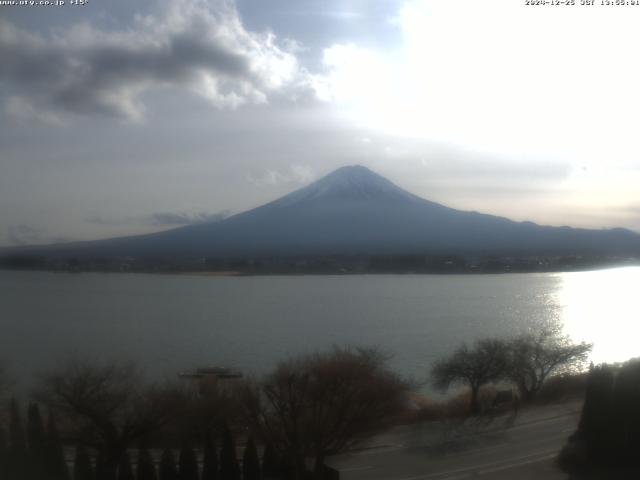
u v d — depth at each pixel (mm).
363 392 28844
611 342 71812
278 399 27922
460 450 29094
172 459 23641
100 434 26422
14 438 22766
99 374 44375
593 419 27141
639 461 26875
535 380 40906
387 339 75875
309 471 25938
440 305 122562
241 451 28391
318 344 72875
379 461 27766
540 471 26234
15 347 72562
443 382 40344
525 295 144625
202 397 31344
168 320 101562
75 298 140250
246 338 79250
